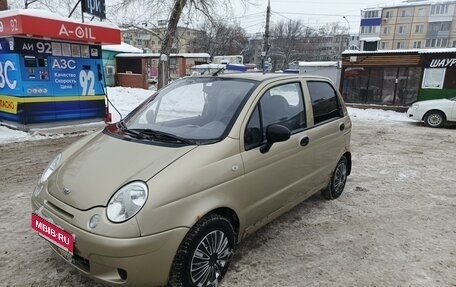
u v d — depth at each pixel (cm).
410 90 1727
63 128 911
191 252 247
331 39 7475
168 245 231
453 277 305
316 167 403
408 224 411
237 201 283
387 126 1267
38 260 307
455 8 6103
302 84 389
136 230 220
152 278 231
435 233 390
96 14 1018
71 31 858
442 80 1616
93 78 990
